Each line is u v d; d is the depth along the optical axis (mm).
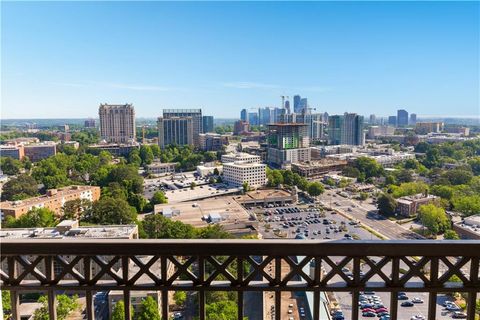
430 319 2498
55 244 2455
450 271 2436
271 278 2482
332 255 2430
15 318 2545
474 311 2469
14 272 2518
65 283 2520
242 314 2527
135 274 2508
